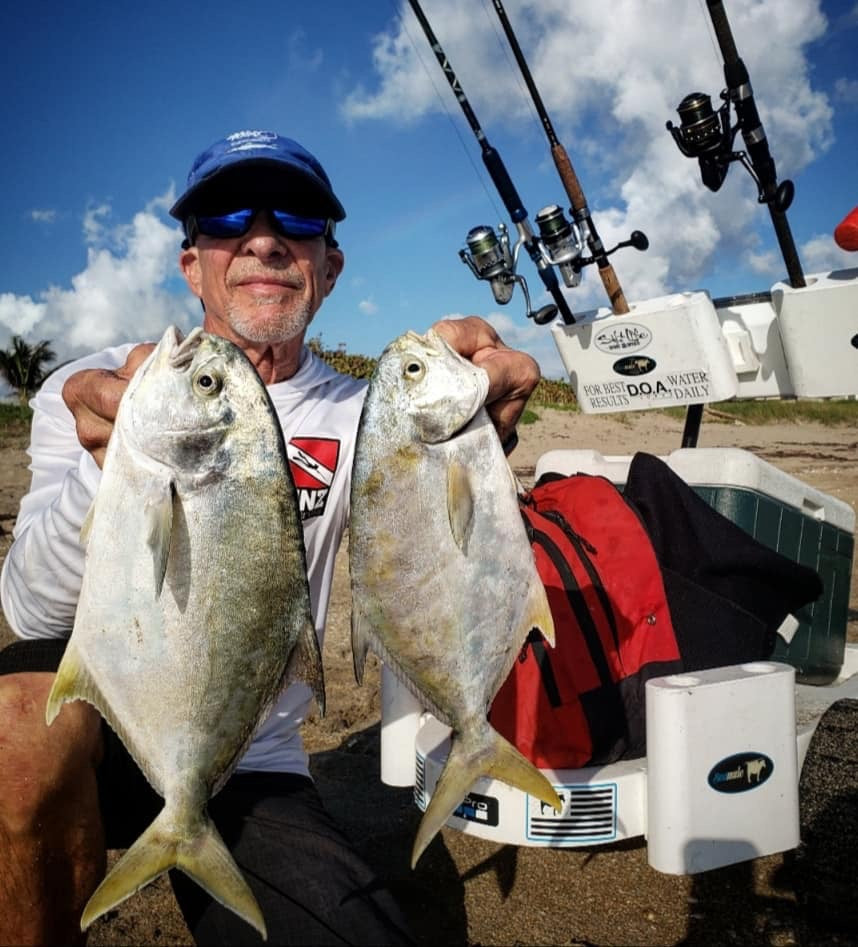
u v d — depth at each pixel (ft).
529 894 2.94
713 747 2.52
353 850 2.27
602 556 2.90
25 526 2.47
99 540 1.93
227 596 1.95
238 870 1.90
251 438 1.97
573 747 2.71
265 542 1.98
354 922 2.06
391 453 2.07
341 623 5.98
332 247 2.98
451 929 2.75
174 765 1.95
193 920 2.17
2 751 1.98
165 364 1.94
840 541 3.87
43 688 2.12
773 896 2.87
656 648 2.84
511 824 2.64
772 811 2.61
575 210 3.97
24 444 15.53
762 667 2.69
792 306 3.55
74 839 2.08
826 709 3.13
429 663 2.10
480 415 2.12
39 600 2.37
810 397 3.68
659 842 2.52
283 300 2.73
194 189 2.64
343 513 2.81
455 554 2.09
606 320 3.93
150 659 1.94
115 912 2.91
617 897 2.90
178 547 1.93
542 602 2.14
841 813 2.69
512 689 2.76
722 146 3.57
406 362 2.07
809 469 13.50
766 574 3.15
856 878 2.62
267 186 2.65
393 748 3.13
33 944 2.04
